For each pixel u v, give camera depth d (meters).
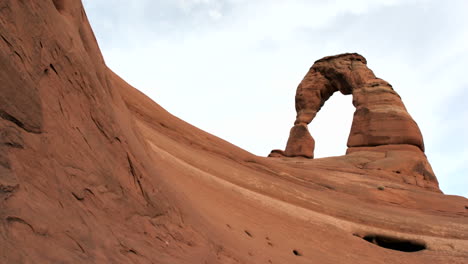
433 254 16.27
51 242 3.01
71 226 3.42
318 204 19.23
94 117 4.95
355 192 25.28
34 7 4.05
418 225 19.11
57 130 3.97
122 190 4.86
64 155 3.96
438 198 27.48
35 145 3.50
